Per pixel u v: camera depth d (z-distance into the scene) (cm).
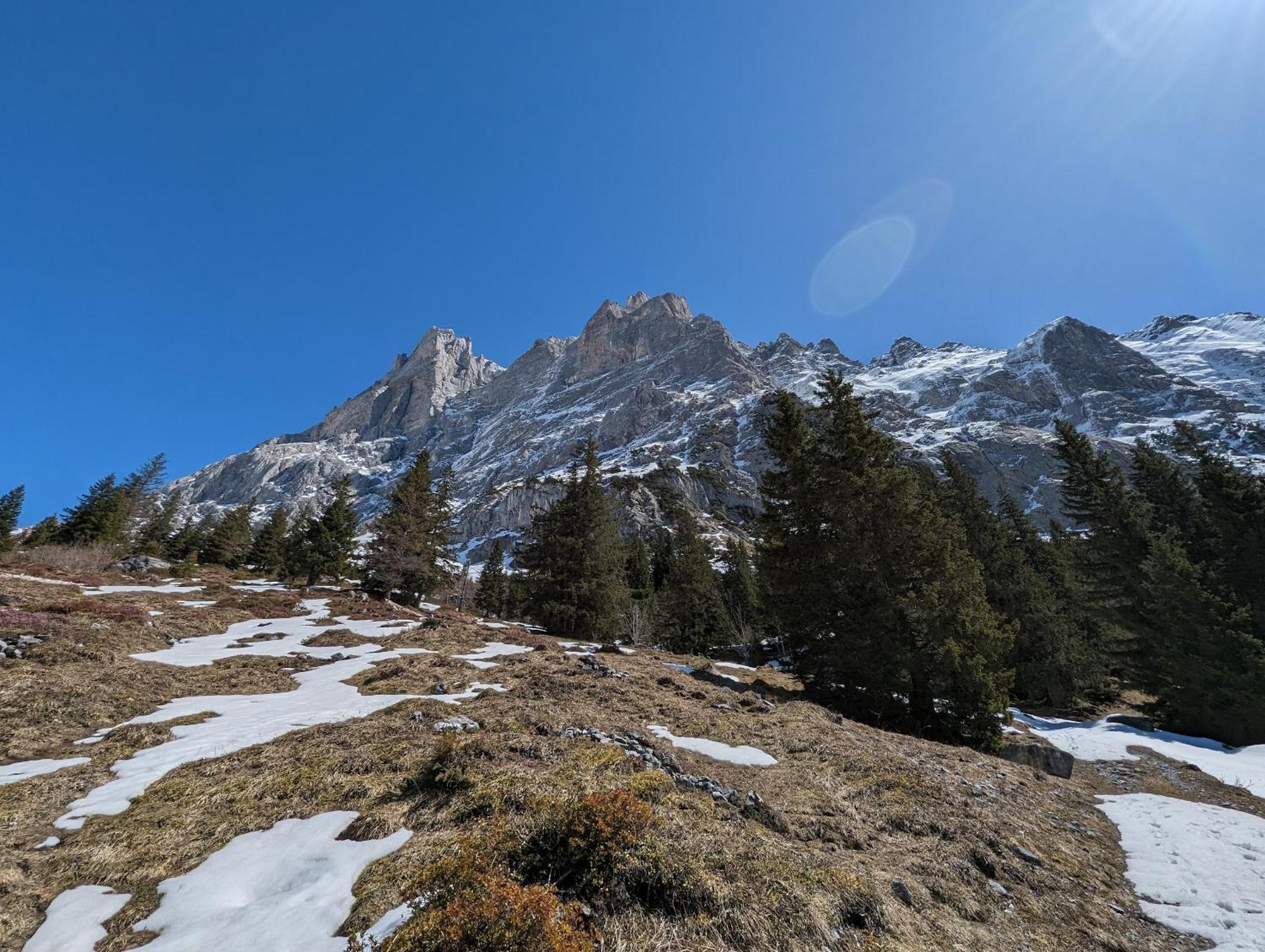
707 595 4938
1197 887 773
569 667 1720
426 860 560
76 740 1075
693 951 432
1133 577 2667
